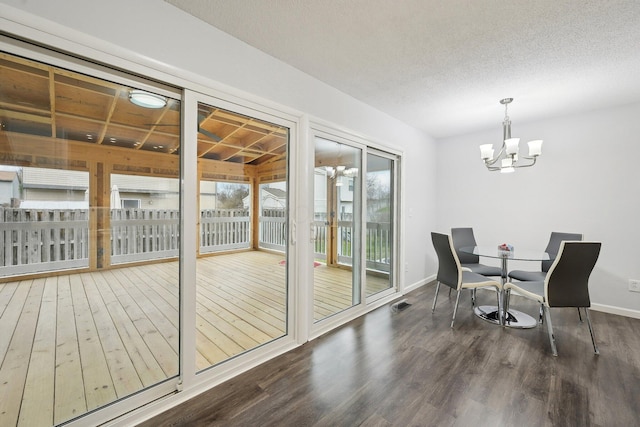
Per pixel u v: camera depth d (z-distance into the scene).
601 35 1.94
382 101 3.13
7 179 1.52
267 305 3.08
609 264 3.24
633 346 2.39
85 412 1.50
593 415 1.59
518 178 3.89
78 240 1.78
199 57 1.80
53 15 1.31
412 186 4.07
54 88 1.56
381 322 2.92
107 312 1.90
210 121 2.38
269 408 1.66
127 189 1.89
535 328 2.75
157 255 1.98
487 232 4.16
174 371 1.83
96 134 1.75
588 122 3.38
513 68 2.41
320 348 2.37
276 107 2.24
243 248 4.54
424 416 1.59
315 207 2.70
